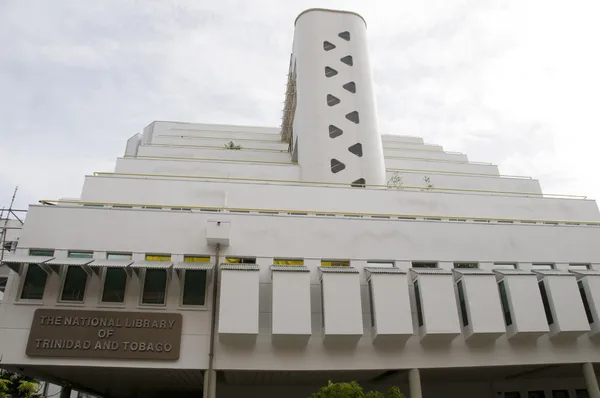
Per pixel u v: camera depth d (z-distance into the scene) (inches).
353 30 1624.0
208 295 816.3
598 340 876.6
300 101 1498.5
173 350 770.8
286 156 1587.1
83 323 768.3
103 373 846.5
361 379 962.7
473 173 1768.0
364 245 904.3
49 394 1470.2
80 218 856.3
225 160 1445.6
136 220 867.4
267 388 1006.4
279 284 794.8
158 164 1338.6
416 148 2023.9
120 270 824.3
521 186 1635.1
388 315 802.2
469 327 828.0
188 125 2132.1
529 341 858.8
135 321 780.6
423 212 1179.3
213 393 754.2
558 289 869.8
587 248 981.8
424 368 821.9
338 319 784.3
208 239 834.8
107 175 1198.9
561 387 1111.6
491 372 949.2
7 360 740.7
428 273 846.5
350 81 1525.6
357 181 1371.8
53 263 773.3
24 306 776.3
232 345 784.3
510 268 938.7
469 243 941.2
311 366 790.5
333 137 1424.7
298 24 1651.1
